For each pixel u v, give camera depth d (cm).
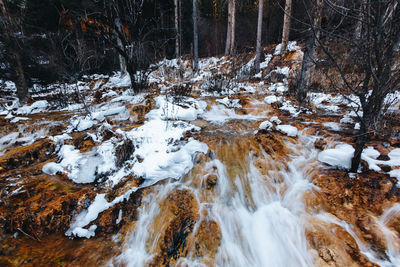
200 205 256
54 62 724
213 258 210
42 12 1027
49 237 221
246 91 711
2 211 227
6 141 407
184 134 379
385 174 245
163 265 204
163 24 1458
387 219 211
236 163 318
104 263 201
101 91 793
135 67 629
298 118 456
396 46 175
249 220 251
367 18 174
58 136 369
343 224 219
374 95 201
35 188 264
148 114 471
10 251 202
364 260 184
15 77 652
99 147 332
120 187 266
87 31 870
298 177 290
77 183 280
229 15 1412
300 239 218
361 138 233
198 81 922
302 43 1048
